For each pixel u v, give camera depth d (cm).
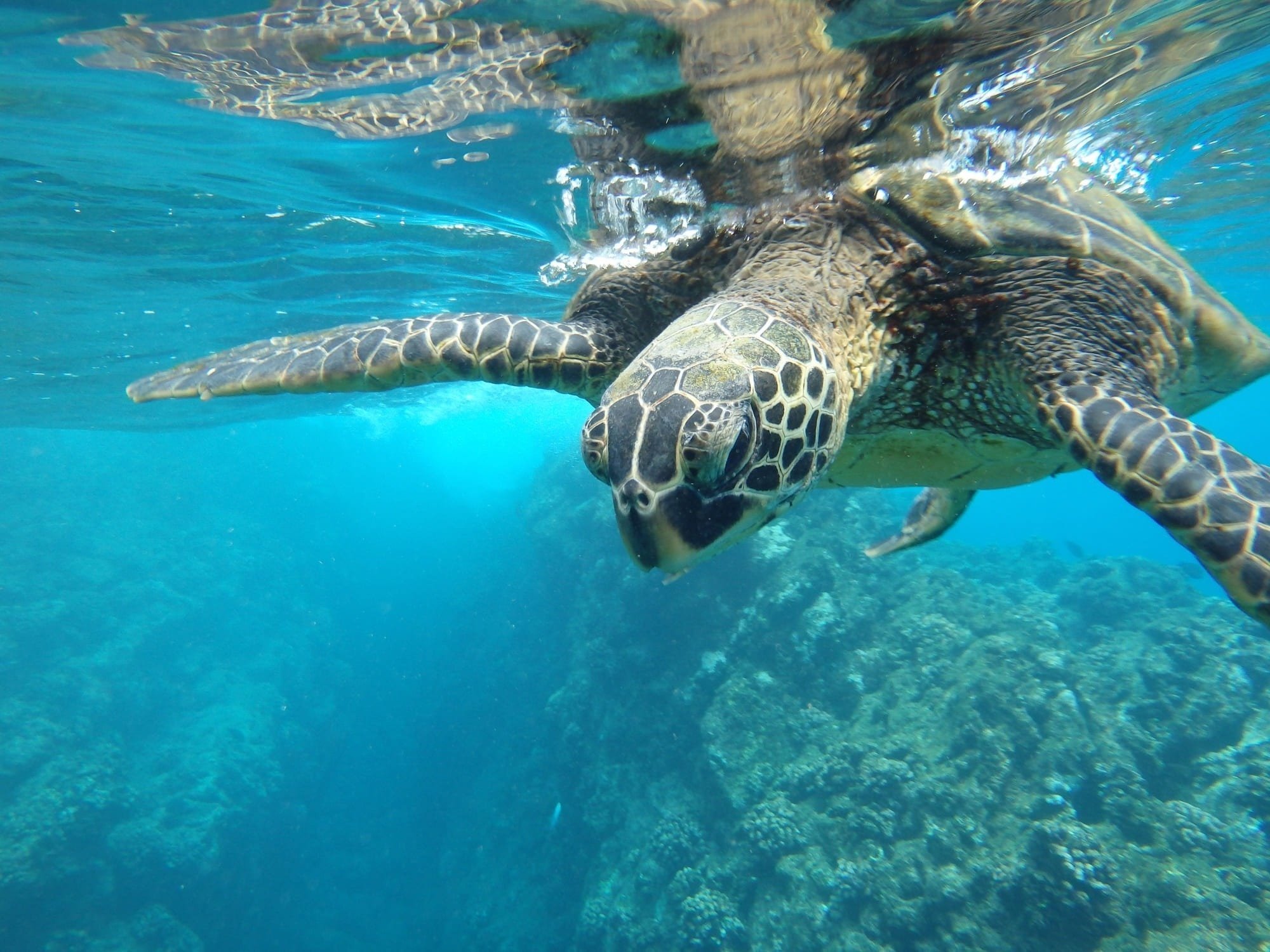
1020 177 515
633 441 297
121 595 2864
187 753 2300
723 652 1641
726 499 301
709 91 559
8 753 1889
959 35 502
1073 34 543
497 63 605
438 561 4309
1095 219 470
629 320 517
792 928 1155
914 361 425
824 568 1653
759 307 359
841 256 439
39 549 2988
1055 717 1173
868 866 1135
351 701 3152
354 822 2661
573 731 1931
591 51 561
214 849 1969
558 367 471
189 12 564
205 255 1270
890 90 527
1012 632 1416
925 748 1252
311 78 663
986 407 419
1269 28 677
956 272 420
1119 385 351
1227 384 521
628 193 742
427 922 2158
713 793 1490
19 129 795
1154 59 663
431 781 2742
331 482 4619
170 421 2939
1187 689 1305
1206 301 450
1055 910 965
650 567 294
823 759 1324
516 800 2189
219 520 3756
